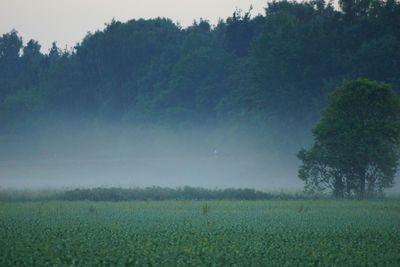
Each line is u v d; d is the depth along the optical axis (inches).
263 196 2918.3
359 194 2992.1
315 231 1555.1
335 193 3053.6
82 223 1722.4
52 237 1418.6
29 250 1220.5
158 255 1167.6
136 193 2896.2
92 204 2506.2
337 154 3026.6
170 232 1497.3
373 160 2979.8
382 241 1401.3
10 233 1476.4
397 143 3024.1
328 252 1237.7
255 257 1174.3
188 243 1328.7
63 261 1131.9
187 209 2266.2
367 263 1131.3
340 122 3021.7
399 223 1769.2
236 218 1894.7
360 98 3029.0
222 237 1427.2
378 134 2938.0
